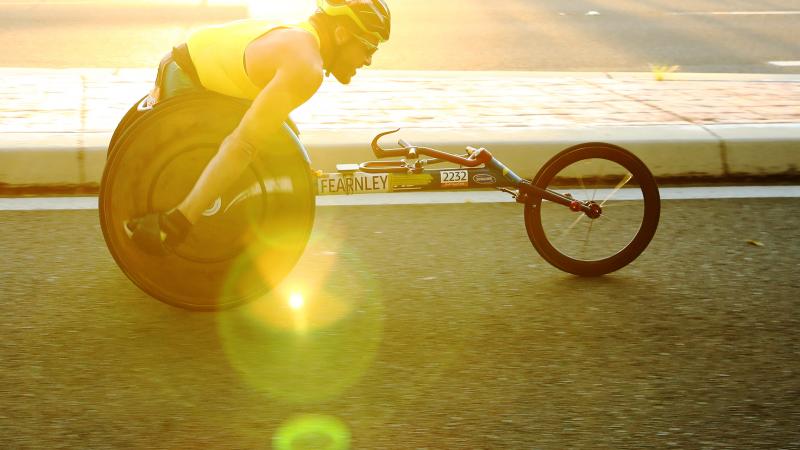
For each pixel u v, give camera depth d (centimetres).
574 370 364
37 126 628
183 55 400
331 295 432
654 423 326
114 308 412
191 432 318
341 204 559
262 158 401
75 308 411
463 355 375
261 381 352
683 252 491
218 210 401
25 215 532
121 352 372
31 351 371
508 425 324
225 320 403
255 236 405
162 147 395
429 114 684
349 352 377
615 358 374
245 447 309
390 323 404
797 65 1028
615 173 468
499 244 500
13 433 314
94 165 574
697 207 560
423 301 427
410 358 372
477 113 690
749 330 401
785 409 337
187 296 405
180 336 387
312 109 694
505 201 569
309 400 339
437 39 1171
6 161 568
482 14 1392
